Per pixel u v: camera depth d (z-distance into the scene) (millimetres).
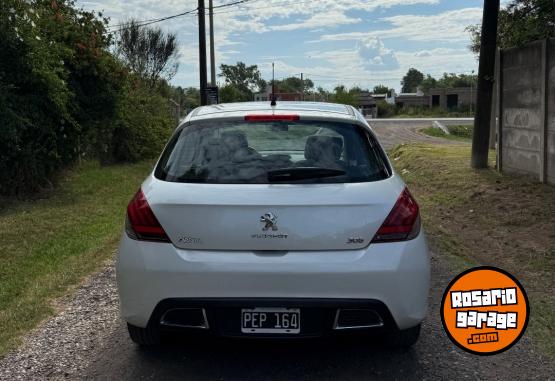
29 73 9125
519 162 9781
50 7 11625
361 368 3668
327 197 3303
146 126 17328
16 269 5777
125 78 12961
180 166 3605
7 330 4227
